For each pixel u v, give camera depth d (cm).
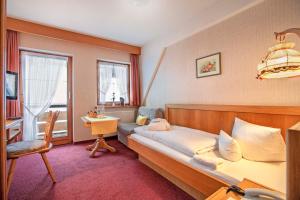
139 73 455
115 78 430
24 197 168
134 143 258
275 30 181
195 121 275
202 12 261
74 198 167
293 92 170
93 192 177
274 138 151
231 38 225
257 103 199
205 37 264
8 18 274
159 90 381
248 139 163
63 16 276
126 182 197
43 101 335
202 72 269
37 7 248
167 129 261
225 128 228
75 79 362
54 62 350
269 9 186
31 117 322
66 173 221
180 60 317
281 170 135
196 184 151
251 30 203
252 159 156
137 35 364
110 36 369
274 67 123
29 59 322
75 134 362
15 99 262
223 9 229
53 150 319
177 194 172
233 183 123
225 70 234
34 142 196
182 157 174
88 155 291
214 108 242
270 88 187
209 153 175
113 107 416
